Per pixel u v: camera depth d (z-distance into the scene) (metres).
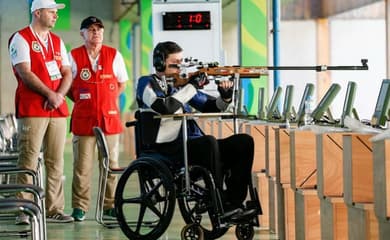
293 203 9.09
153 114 8.91
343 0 32.69
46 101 10.80
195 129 9.11
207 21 14.59
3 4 32.34
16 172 8.10
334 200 7.55
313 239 8.36
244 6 17.02
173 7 14.61
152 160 8.66
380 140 6.34
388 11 17.47
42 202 6.84
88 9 35.66
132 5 32.28
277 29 15.86
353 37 34.31
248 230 9.16
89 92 11.55
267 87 17.16
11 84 34.84
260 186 10.52
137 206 13.32
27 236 10.03
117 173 10.75
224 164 8.84
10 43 10.86
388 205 6.26
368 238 6.78
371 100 26.39
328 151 7.70
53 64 10.90
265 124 10.67
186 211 8.70
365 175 6.94
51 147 11.11
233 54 37.78
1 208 5.57
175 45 9.06
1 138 13.14
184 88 8.77
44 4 10.77
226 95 9.10
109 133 11.55
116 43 37.22
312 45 35.38
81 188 11.51
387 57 17.50
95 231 10.59
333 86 9.34
